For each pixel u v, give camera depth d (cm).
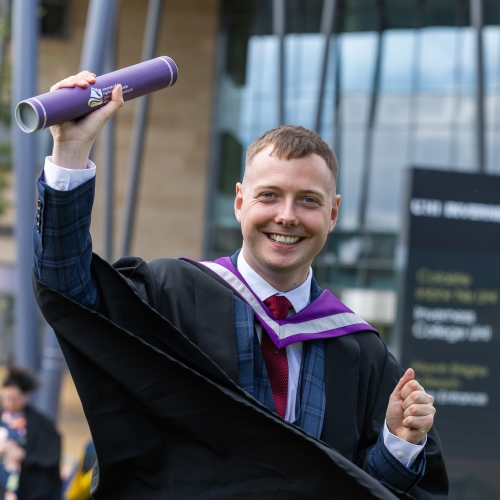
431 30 1875
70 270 183
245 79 1995
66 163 180
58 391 912
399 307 700
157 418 192
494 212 703
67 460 1229
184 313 208
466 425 701
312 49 1922
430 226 695
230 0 2009
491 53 1819
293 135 205
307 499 189
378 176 1886
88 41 872
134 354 187
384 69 1892
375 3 1898
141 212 2025
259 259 209
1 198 1434
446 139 1855
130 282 205
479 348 704
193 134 2016
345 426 208
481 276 701
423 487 223
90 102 179
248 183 208
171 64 194
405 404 204
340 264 1895
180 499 193
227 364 202
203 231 2014
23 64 850
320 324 217
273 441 190
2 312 2002
